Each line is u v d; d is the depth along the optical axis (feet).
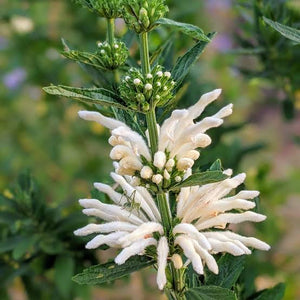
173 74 1.74
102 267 1.73
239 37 2.69
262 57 2.62
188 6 3.24
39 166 4.35
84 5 1.98
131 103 1.68
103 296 3.76
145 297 3.71
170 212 1.78
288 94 2.75
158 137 1.70
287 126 6.27
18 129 4.41
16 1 3.94
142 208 1.79
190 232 1.68
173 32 2.17
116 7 1.93
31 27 3.92
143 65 1.70
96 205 1.76
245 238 1.70
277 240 3.19
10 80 4.10
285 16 2.45
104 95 1.67
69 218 2.43
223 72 4.02
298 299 3.31
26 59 3.96
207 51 4.17
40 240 2.43
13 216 2.46
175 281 1.79
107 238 1.69
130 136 1.66
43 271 2.53
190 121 1.68
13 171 4.37
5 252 2.52
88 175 4.15
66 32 3.78
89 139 4.23
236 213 1.76
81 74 3.81
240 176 1.74
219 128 2.62
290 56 2.56
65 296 2.50
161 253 1.69
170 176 1.69
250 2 2.49
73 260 2.42
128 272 1.73
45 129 4.33
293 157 6.03
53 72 3.89
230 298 1.73
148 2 1.68
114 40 1.96
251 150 2.69
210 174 1.65
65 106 4.11
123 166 1.68
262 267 2.93
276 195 3.09
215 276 1.88
